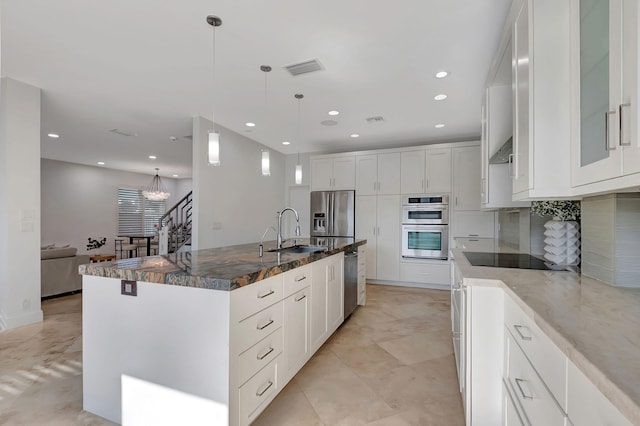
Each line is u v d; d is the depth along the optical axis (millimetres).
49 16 2145
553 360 955
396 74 3006
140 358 1691
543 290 1368
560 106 1402
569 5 1365
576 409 807
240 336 1569
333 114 4188
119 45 2518
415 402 2033
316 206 5973
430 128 4840
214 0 1989
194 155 4277
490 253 2688
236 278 1509
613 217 1434
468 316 1622
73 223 7980
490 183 2703
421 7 2066
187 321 1571
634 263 1409
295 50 2592
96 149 6320
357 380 2307
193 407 1557
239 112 4105
